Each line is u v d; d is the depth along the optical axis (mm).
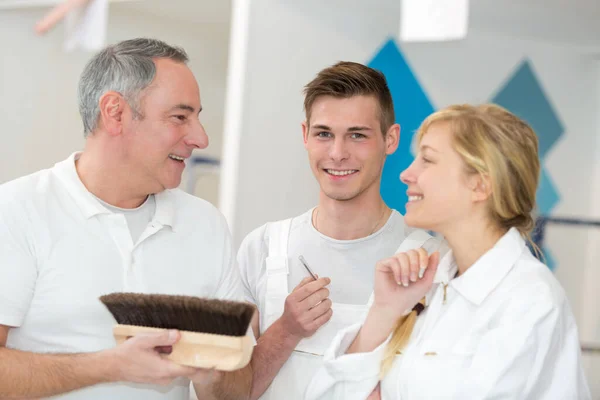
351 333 1514
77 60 5004
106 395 1504
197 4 4504
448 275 1427
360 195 1765
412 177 1396
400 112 3668
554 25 4000
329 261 1805
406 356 1389
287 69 3199
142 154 1521
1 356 1333
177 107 1524
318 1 3268
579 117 4285
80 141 5121
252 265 1886
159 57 1535
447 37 2578
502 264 1326
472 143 1310
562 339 1282
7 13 4711
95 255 1517
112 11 4766
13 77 4789
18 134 4867
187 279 1627
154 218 1603
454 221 1363
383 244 1797
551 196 4301
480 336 1306
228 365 1170
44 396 1331
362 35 3416
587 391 1309
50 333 1475
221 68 5406
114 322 1509
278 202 3197
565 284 4434
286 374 1742
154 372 1207
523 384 1229
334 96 1687
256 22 3123
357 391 1438
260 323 1838
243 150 3115
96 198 1555
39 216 1479
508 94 4051
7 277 1411
